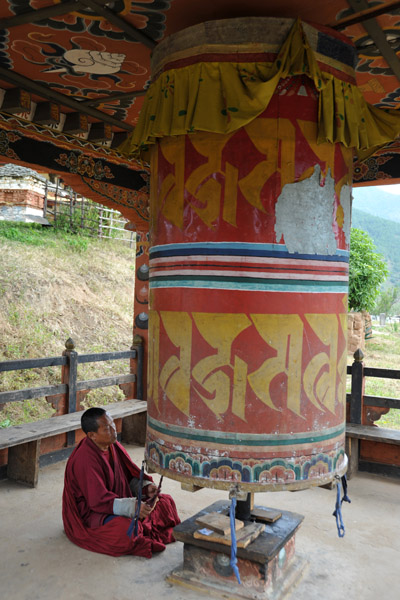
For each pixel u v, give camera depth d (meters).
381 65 3.93
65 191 20.12
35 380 10.02
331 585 3.49
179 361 3.04
